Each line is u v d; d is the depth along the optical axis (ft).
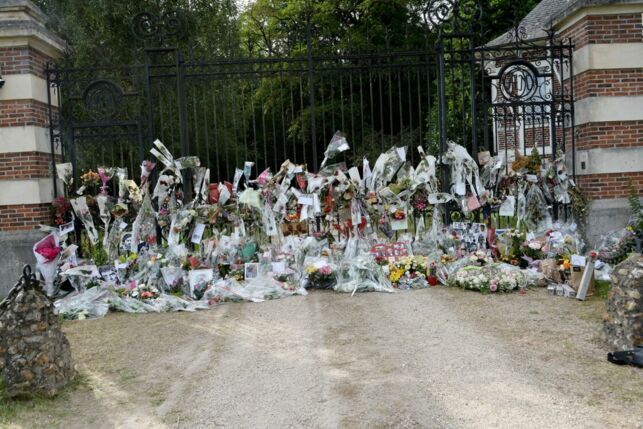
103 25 58.03
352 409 14.15
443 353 17.76
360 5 66.64
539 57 31.14
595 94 29.43
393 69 35.40
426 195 29.89
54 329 16.26
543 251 28.58
